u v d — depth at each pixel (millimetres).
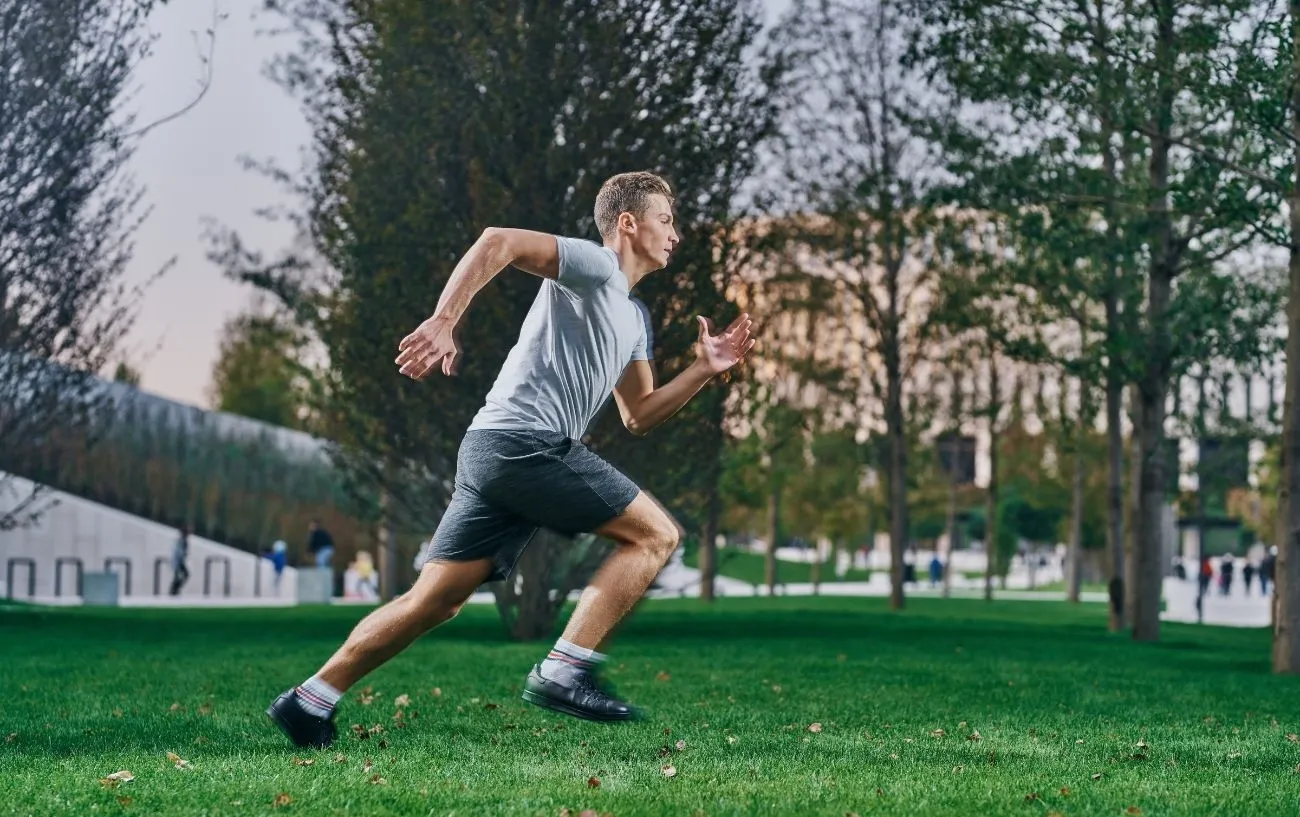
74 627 21219
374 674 11742
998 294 22500
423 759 5984
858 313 30359
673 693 10375
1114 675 13938
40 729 7387
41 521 38438
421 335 4691
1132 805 4973
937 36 16406
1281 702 10906
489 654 14914
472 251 4859
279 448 44000
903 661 15445
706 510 20094
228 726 7500
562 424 5199
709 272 18250
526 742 6906
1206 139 16188
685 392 5520
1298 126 15086
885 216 26750
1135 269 21234
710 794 4949
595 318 5152
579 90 18016
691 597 41406
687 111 18125
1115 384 25172
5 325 19375
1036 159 17547
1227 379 24016
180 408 43188
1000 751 6758
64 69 17781
